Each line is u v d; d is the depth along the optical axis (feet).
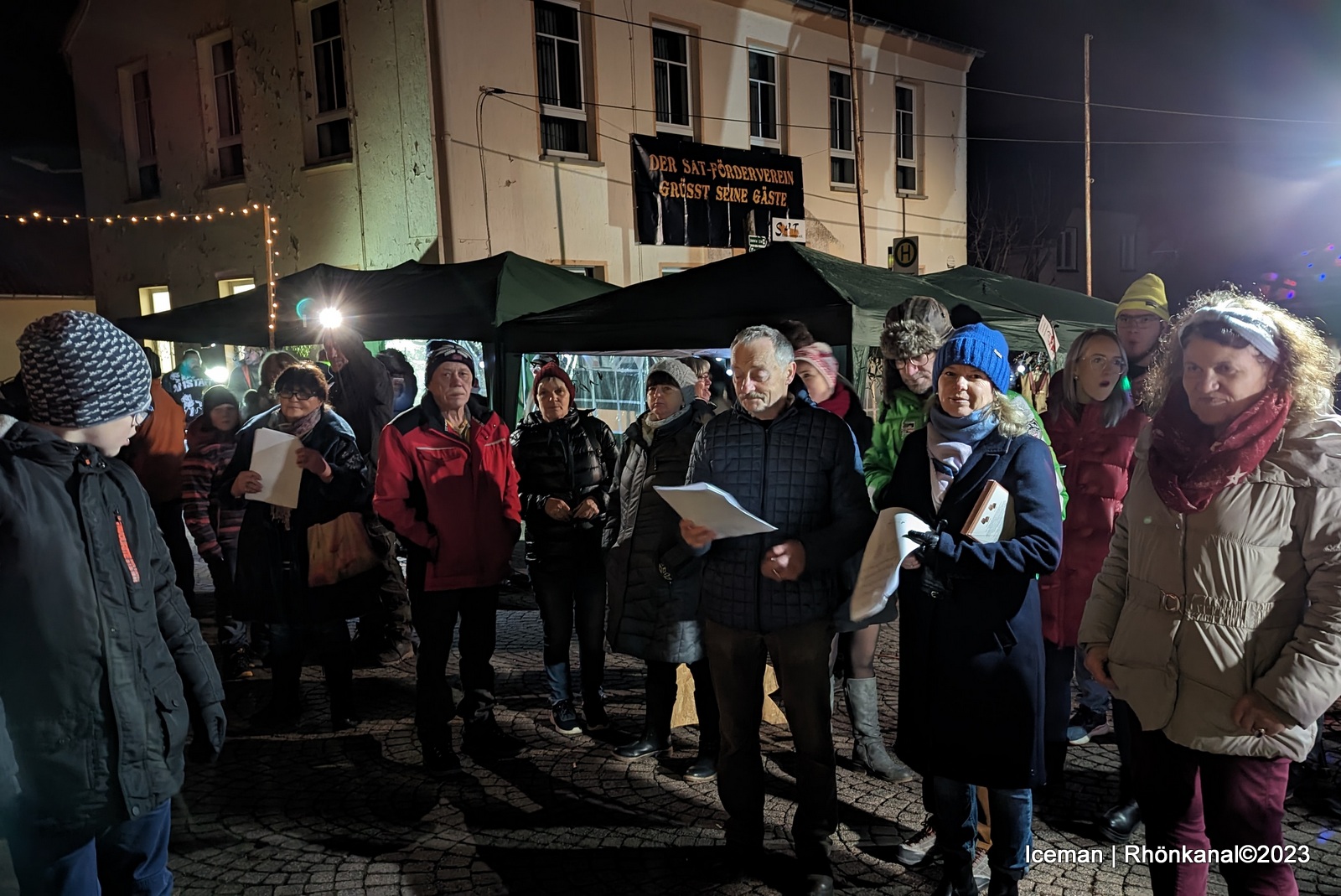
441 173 33.76
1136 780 7.48
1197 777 7.21
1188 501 6.78
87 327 6.14
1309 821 10.53
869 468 11.94
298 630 14.21
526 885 9.67
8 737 5.49
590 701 13.97
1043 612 10.46
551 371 14.02
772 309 18.24
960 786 8.53
